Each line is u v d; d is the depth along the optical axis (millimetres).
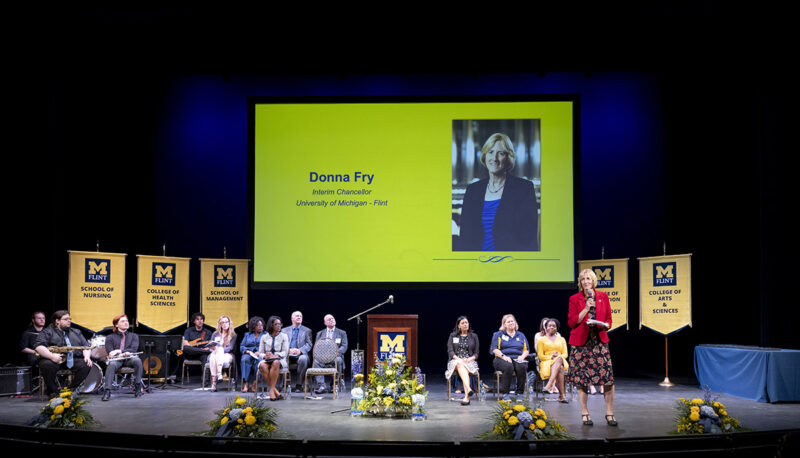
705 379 8180
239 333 10258
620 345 10133
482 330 10188
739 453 3645
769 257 8570
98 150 9930
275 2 8297
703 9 8227
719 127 9773
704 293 9828
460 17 8422
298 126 9781
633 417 5980
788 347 8406
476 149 9688
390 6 8352
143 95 10141
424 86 10039
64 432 3875
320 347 7641
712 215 9797
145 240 10086
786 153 8477
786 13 7941
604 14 8367
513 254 9562
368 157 9727
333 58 8789
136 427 5453
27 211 8852
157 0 8227
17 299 8789
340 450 3619
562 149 9641
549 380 7188
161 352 8531
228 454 3586
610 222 10016
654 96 10023
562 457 3652
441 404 6945
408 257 9625
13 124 8734
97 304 8812
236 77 10219
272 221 9703
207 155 10195
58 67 8953
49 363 7297
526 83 10008
